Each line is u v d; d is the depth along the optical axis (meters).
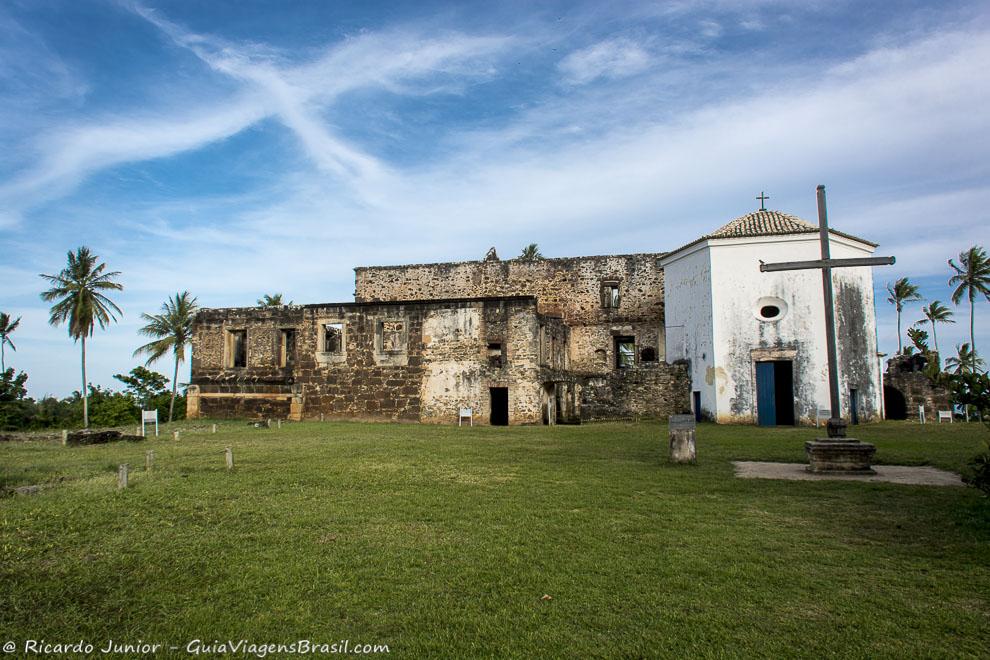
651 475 11.13
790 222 24.52
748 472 11.60
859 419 23.25
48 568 6.34
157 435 20.44
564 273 32.69
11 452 15.75
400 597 5.57
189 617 5.25
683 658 4.43
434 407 25.91
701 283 24.97
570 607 5.30
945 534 7.23
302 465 12.58
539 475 11.26
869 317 24.25
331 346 29.78
